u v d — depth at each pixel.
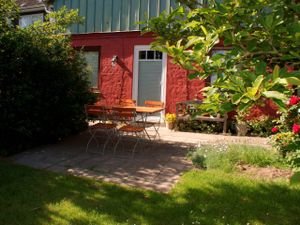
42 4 13.37
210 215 3.97
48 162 6.10
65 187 4.82
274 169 5.53
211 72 2.28
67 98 7.79
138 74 11.36
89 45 12.10
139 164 6.04
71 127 8.53
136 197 4.50
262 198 4.44
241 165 5.77
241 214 4.00
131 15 11.19
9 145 6.83
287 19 2.45
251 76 1.83
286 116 6.12
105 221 3.81
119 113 7.03
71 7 12.22
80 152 6.90
